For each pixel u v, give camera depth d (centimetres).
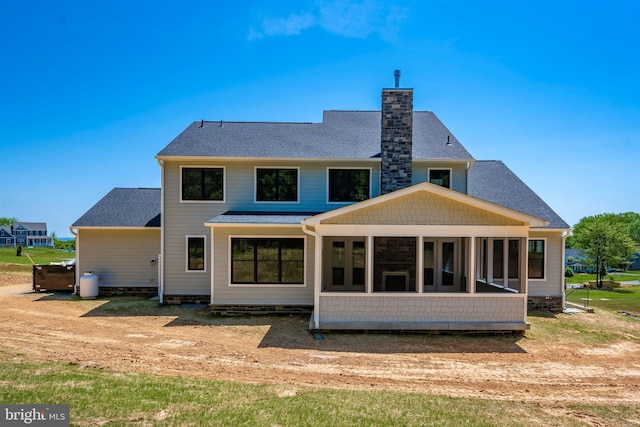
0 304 1478
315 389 676
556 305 1523
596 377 811
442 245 1451
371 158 1487
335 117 1850
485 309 1130
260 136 1653
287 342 1019
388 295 1127
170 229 1510
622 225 4166
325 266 1402
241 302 1353
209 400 589
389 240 1428
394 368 838
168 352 911
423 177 1530
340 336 1080
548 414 605
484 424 546
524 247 1139
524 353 969
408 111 1424
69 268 1769
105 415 516
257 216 1412
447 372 821
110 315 1314
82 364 776
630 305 2041
